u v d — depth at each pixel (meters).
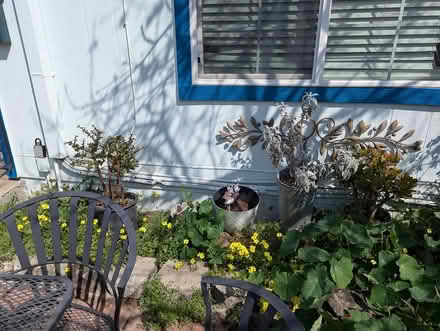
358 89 2.32
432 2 2.11
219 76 2.51
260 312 1.77
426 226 2.27
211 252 2.22
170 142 2.74
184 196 2.66
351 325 1.64
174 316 1.91
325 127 2.48
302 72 2.41
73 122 2.83
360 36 2.26
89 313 1.56
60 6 2.46
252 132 2.58
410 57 2.26
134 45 2.49
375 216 2.41
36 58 2.54
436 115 2.31
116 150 2.48
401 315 1.77
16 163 3.00
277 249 2.35
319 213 2.61
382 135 2.43
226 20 2.36
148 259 2.30
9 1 2.42
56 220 1.68
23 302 1.28
